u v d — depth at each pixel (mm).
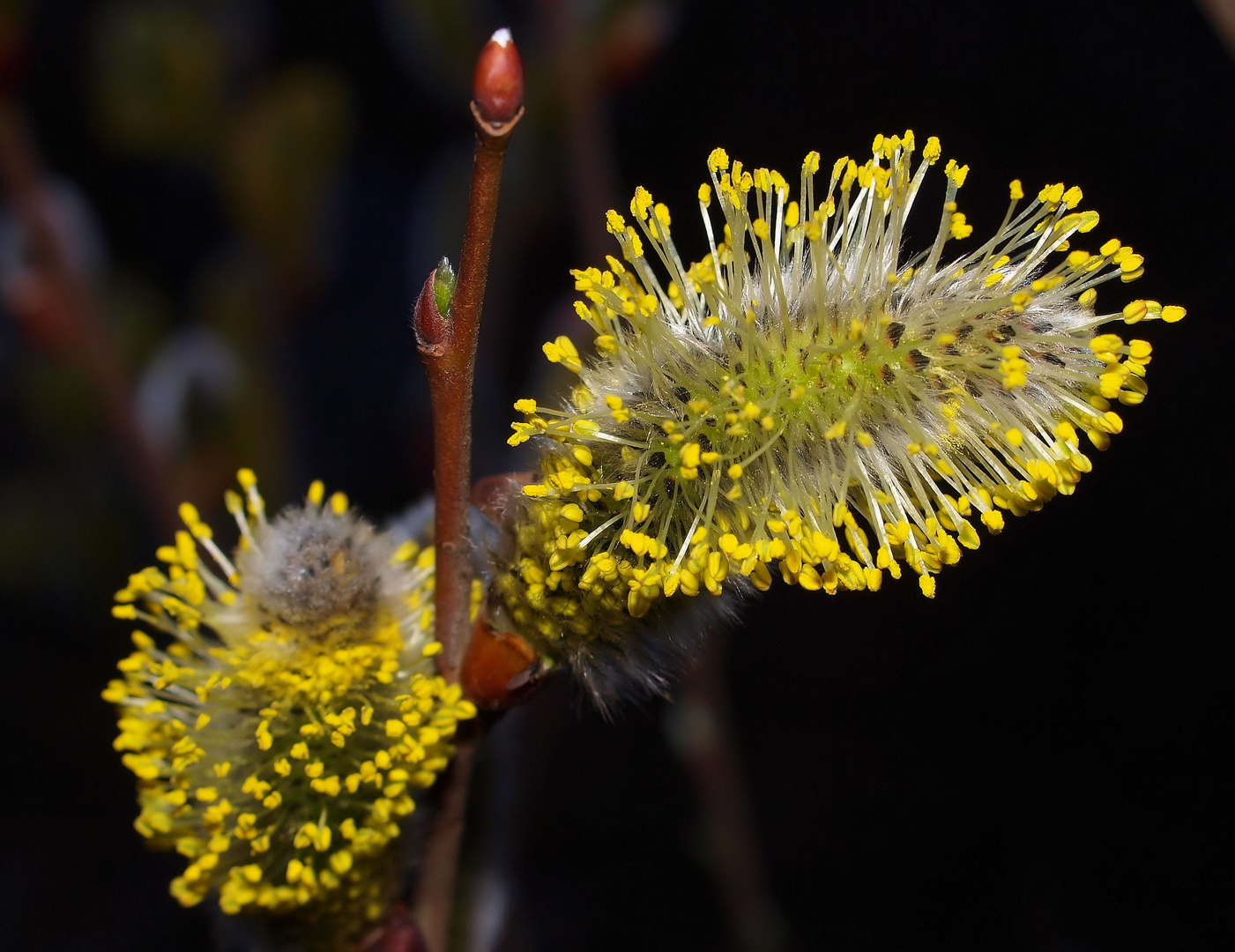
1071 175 634
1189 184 611
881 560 294
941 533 294
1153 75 619
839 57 685
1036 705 698
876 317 295
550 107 430
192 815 302
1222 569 646
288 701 298
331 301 793
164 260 775
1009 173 644
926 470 296
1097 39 630
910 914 665
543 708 474
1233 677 651
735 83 708
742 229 297
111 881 689
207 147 493
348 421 769
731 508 297
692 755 438
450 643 299
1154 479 654
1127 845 656
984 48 656
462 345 290
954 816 685
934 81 667
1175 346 626
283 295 504
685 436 296
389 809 298
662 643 300
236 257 508
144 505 469
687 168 717
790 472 296
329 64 797
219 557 304
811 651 727
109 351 439
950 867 673
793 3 691
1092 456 665
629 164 724
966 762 700
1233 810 642
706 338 298
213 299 496
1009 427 294
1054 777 687
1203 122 608
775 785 706
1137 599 671
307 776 297
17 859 696
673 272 298
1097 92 632
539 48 436
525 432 295
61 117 756
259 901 300
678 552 297
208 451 472
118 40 472
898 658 718
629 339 297
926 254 298
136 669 301
